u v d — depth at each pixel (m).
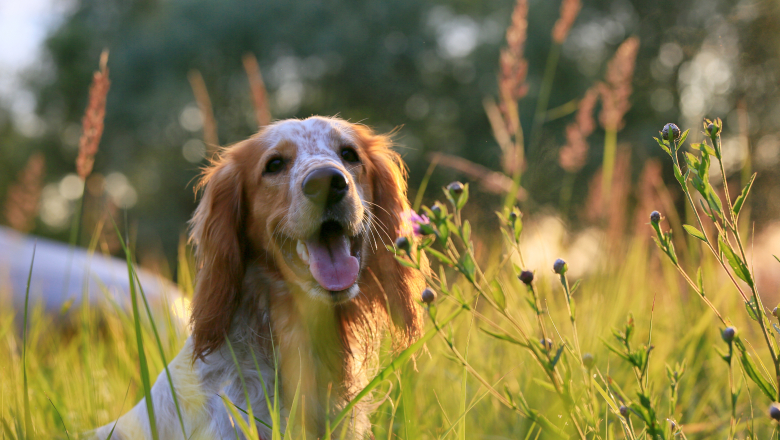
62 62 22.12
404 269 2.89
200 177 3.16
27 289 2.10
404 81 17.66
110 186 19.53
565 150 4.33
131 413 2.87
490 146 15.27
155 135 18.50
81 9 22.45
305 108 18.41
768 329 1.60
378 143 3.22
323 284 2.52
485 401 2.98
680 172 1.62
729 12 9.38
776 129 5.01
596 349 3.08
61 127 22.95
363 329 2.93
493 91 16.55
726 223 1.60
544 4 16.52
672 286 3.90
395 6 17.12
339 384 2.79
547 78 4.41
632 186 5.01
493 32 17.83
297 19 16.95
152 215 18.66
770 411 1.45
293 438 2.47
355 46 16.83
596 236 4.37
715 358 3.33
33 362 3.40
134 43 18.09
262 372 2.60
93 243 3.57
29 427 2.11
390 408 2.96
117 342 3.66
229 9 17.03
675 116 13.55
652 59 14.34
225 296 2.70
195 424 2.55
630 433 1.79
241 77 17.83
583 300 3.71
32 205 5.04
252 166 2.85
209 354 2.61
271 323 2.70
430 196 4.27
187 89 17.47
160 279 3.82
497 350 3.46
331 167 2.52
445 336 1.84
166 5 19.25
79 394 3.21
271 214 2.71
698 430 2.77
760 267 3.14
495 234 3.88
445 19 18.36
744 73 6.82
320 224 2.54
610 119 4.36
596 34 17.80
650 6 14.86
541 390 2.84
